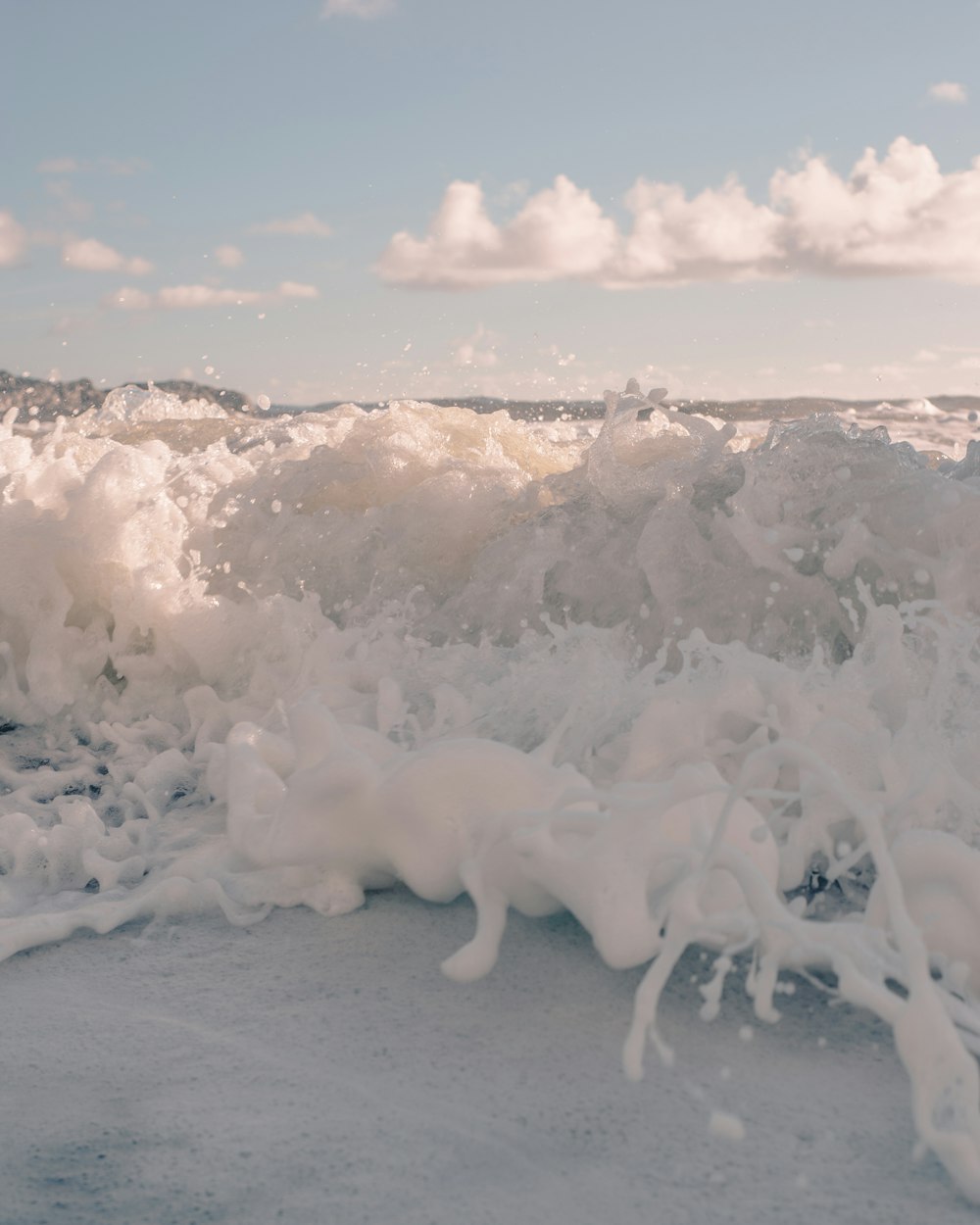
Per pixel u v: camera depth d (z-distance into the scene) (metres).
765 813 1.68
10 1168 1.03
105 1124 1.10
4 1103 1.14
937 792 1.58
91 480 3.04
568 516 2.84
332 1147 1.04
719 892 1.30
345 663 2.40
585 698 1.91
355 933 1.50
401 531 3.10
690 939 1.19
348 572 3.08
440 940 1.46
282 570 3.11
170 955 1.49
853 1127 1.06
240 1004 1.34
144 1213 0.96
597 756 1.82
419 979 1.37
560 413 4.89
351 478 3.36
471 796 1.49
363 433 3.48
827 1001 1.29
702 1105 1.09
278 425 4.41
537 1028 1.24
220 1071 1.19
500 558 2.83
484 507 3.06
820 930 1.19
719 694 1.80
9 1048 1.26
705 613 2.56
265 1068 1.19
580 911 1.32
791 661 2.35
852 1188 0.97
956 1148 0.96
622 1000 1.29
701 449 2.83
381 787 1.53
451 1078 1.16
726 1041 1.21
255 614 2.81
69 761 2.47
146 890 1.67
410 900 1.58
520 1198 0.96
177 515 3.06
